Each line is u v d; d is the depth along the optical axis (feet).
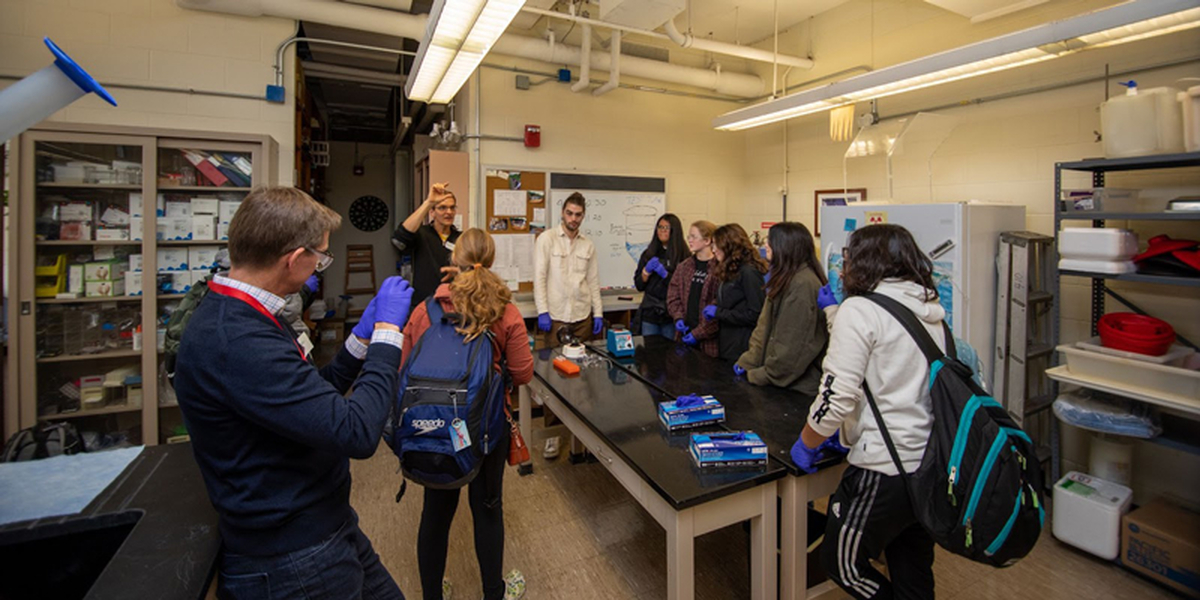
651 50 14.80
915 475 4.20
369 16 10.87
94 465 3.94
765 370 7.28
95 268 9.41
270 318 3.01
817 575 5.83
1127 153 7.42
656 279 11.73
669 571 4.82
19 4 9.43
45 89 2.51
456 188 12.84
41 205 9.09
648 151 15.28
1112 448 7.98
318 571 3.19
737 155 16.61
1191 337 8.03
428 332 5.31
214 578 3.07
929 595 4.77
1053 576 6.89
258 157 10.04
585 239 12.32
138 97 10.22
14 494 3.49
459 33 7.50
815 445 4.80
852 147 11.60
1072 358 7.88
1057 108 9.41
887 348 4.40
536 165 13.84
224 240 10.12
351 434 2.96
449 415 4.92
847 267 4.99
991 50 6.99
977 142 10.58
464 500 8.73
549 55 13.04
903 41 11.84
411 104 19.36
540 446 10.75
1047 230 9.57
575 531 7.77
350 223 24.58
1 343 9.04
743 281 8.46
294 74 11.39
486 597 5.73
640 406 6.65
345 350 4.04
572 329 12.03
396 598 4.14
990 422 4.10
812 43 13.97
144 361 9.43
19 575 3.23
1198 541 6.38
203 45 10.64
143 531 3.08
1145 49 8.34
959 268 8.49
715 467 5.01
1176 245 7.24
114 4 10.00
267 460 2.97
